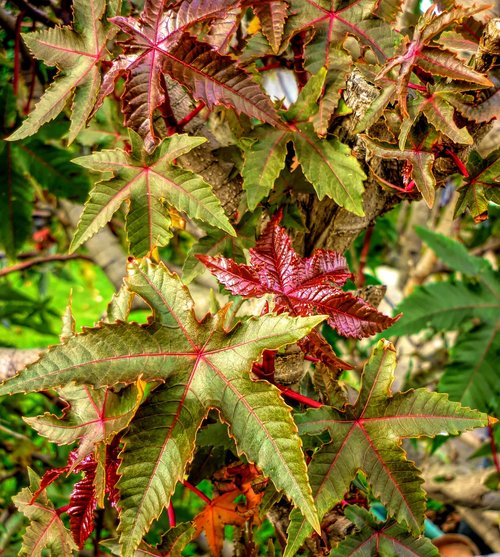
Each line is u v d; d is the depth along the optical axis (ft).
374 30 1.75
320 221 2.14
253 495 2.06
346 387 2.39
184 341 1.45
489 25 1.51
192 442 1.40
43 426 1.54
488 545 3.86
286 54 2.13
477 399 3.38
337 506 2.02
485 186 1.78
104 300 6.70
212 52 1.56
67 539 1.75
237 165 2.01
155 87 1.59
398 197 2.13
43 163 2.81
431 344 5.09
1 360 2.68
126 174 1.65
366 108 1.78
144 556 1.62
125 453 1.37
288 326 1.39
